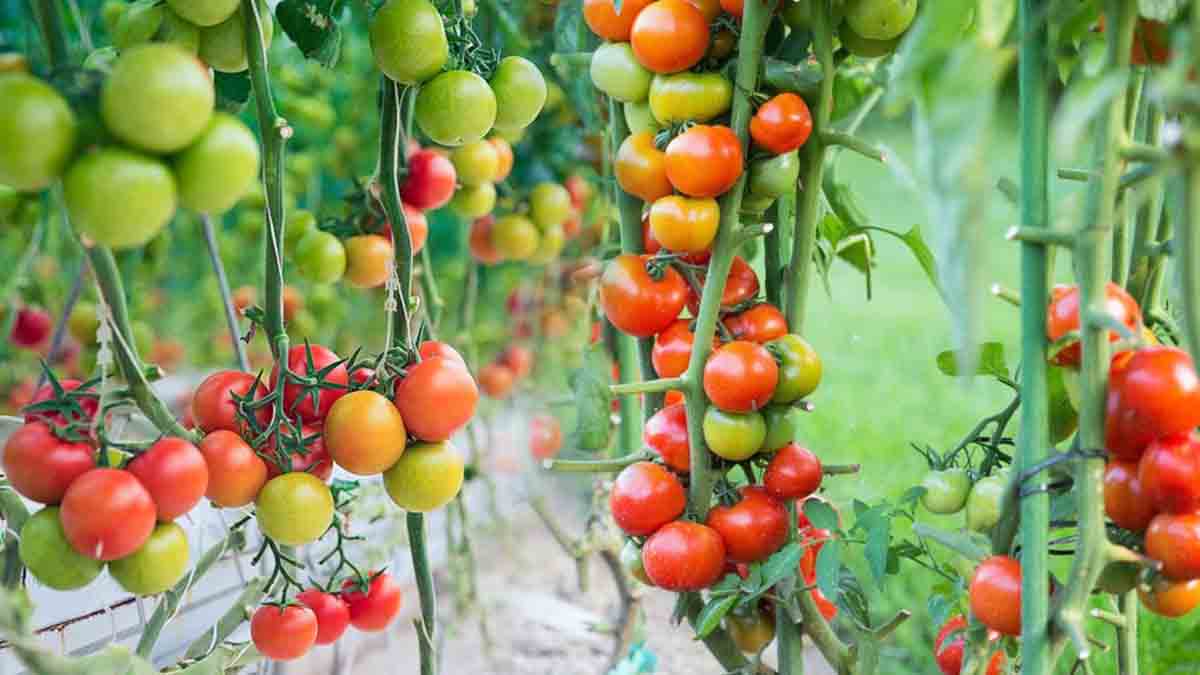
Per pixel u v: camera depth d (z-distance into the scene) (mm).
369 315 3164
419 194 1879
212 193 1354
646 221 1784
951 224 1261
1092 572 1430
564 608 2672
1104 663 1972
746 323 1688
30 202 2107
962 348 1258
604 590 2818
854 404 3703
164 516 1419
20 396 2387
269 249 1513
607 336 2057
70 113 1319
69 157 1324
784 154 1633
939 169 1272
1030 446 1445
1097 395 1417
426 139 2104
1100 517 1425
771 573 1608
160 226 1347
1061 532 2318
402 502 1527
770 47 1692
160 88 1307
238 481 1453
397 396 1500
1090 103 1268
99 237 1334
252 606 1670
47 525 1398
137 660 1514
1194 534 1420
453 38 1631
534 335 3242
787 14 1670
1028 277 1436
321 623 1657
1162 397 1413
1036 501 1440
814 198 1678
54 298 2621
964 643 1599
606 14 1680
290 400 1512
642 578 1753
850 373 4070
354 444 1464
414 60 1544
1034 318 1437
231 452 1451
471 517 2984
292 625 1594
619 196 1771
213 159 1344
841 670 1692
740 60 1623
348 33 2559
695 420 1664
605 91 1709
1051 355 1445
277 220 1512
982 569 1506
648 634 2416
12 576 1488
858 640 1656
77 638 1793
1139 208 1568
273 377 1520
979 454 3092
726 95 1645
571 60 1893
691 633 2371
